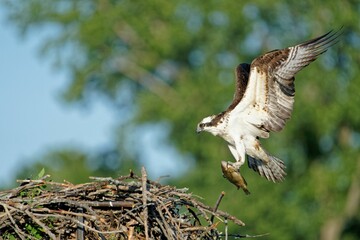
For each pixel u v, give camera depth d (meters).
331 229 31.39
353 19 31.30
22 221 13.98
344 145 31.80
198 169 32.03
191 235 14.59
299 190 30.84
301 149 31.39
